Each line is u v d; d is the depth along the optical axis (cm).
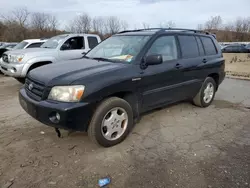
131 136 342
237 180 238
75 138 331
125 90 305
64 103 260
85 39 785
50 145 309
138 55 333
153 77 342
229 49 3138
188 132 359
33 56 648
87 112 270
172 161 274
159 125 386
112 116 300
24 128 363
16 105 486
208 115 440
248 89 699
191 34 444
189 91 432
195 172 252
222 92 653
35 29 3816
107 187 227
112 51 382
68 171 252
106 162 271
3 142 315
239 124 394
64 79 272
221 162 272
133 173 250
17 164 263
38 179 238
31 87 301
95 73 286
